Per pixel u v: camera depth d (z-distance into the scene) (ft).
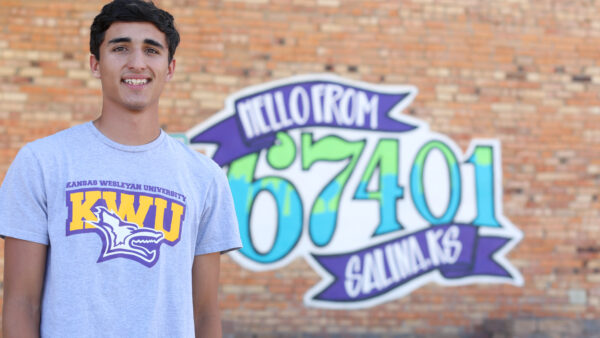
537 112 21.01
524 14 21.13
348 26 20.44
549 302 20.63
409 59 20.63
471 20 20.92
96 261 5.75
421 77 20.65
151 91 6.26
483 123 20.81
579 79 21.24
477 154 20.74
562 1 21.30
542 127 20.99
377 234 20.17
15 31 19.06
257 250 19.62
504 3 21.07
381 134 20.43
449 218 20.51
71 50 19.25
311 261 19.83
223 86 19.81
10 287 5.74
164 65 6.40
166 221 6.08
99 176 5.99
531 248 20.72
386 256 20.15
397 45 20.59
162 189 6.18
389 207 20.30
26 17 19.12
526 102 20.98
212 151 19.62
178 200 6.23
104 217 5.86
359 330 19.86
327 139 20.20
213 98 19.74
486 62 20.90
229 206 6.81
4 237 5.85
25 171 5.83
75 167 5.96
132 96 6.15
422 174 20.51
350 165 20.22
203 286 6.67
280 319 19.56
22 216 5.76
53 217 5.81
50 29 19.22
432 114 20.65
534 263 20.71
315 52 20.29
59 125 19.08
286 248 19.74
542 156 20.95
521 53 21.06
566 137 21.04
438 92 20.70
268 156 19.90
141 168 6.18
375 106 20.45
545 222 20.83
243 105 19.86
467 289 20.38
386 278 20.11
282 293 19.63
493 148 20.79
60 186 5.86
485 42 20.93
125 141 6.22
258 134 19.89
